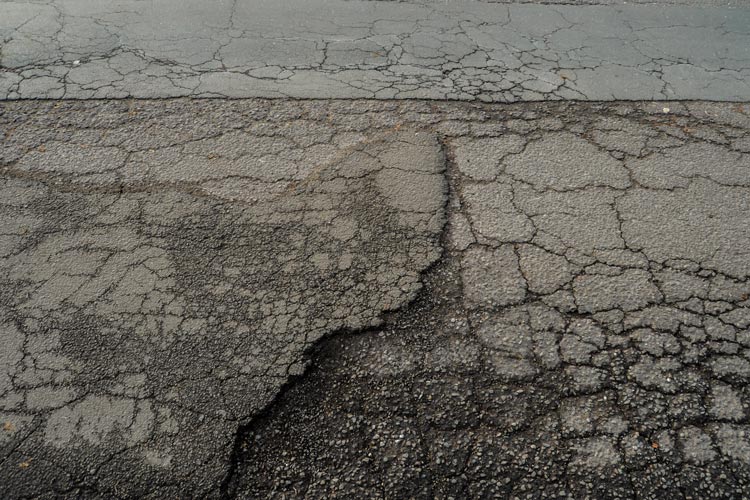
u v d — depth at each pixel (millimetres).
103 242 3133
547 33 5258
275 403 2453
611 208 3414
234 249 3102
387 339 2693
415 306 2832
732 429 2373
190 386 2490
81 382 2500
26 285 2898
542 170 3680
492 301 2857
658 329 2736
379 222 3273
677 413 2424
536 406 2449
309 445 2334
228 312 2781
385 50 4922
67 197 3412
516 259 3076
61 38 4922
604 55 4934
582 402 2463
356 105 4230
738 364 2596
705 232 3268
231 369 2553
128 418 2383
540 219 3322
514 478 2232
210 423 2375
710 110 4262
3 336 2670
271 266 3010
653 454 2295
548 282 2953
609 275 2998
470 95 4359
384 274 2980
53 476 2221
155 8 5461
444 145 3865
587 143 3920
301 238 3172
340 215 3318
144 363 2570
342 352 2645
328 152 3791
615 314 2803
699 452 2301
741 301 2869
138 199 3408
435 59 4812
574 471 2248
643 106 4289
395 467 2264
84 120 4016
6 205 3346
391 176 3596
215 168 3643
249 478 2240
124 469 2242
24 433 2334
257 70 4613
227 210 3344
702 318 2787
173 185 3510
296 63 4719
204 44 4938
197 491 2193
